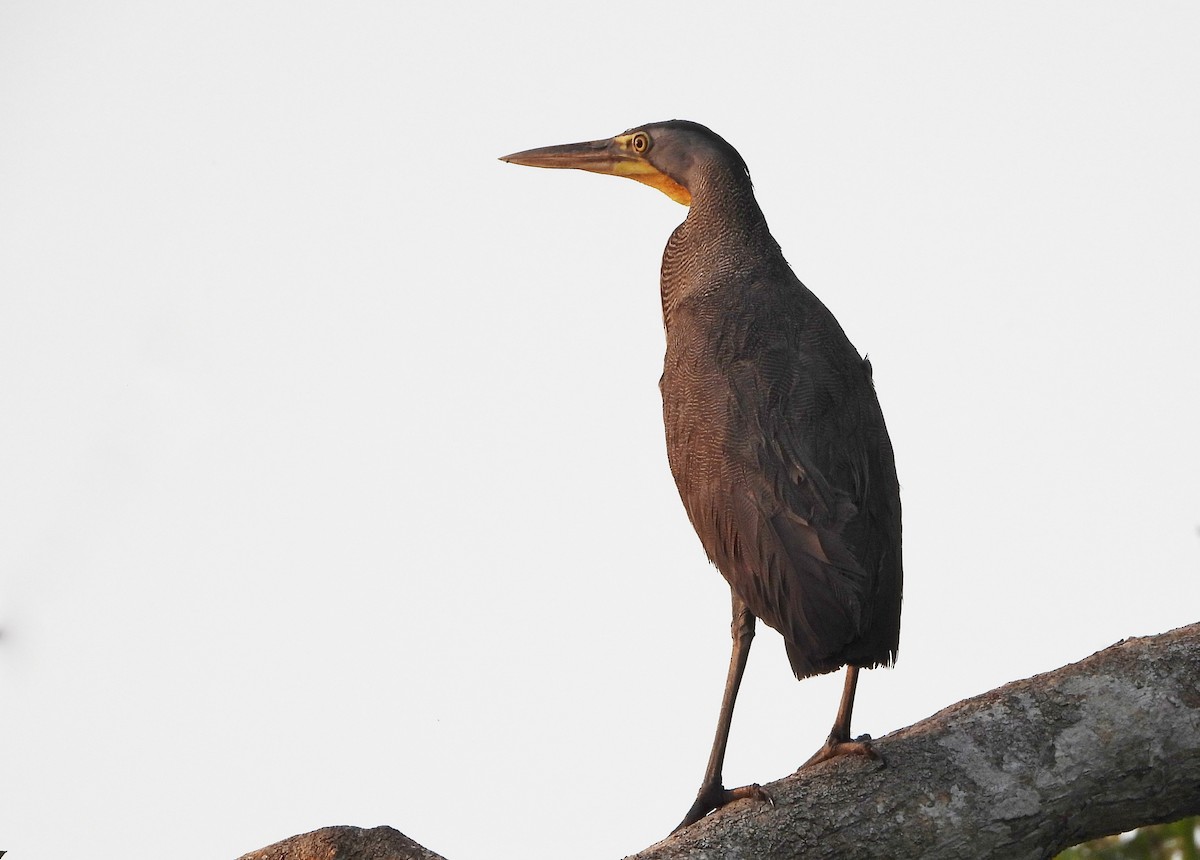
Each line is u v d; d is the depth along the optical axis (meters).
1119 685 10.06
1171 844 13.83
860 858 9.30
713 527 11.89
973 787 9.54
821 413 11.85
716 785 11.24
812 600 10.95
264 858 9.15
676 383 12.52
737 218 14.04
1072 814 9.71
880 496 11.66
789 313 12.72
